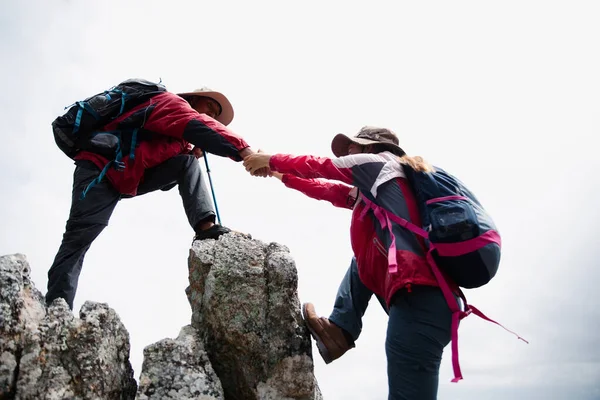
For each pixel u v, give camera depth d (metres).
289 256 4.65
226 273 4.51
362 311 4.79
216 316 4.41
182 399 4.00
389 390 4.05
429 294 4.02
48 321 4.00
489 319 4.14
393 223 4.21
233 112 5.97
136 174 5.18
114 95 5.21
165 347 4.21
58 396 3.78
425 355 3.96
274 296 4.48
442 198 4.07
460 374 3.78
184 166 5.35
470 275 4.01
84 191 5.01
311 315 4.67
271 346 4.38
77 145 5.11
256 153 4.76
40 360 3.86
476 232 3.91
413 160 4.24
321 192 5.23
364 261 4.42
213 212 5.26
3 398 3.76
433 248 3.99
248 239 4.85
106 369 4.00
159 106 5.23
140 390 4.00
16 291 3.99
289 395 4.30
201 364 4.23
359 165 4.37
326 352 4.61
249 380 4.31
